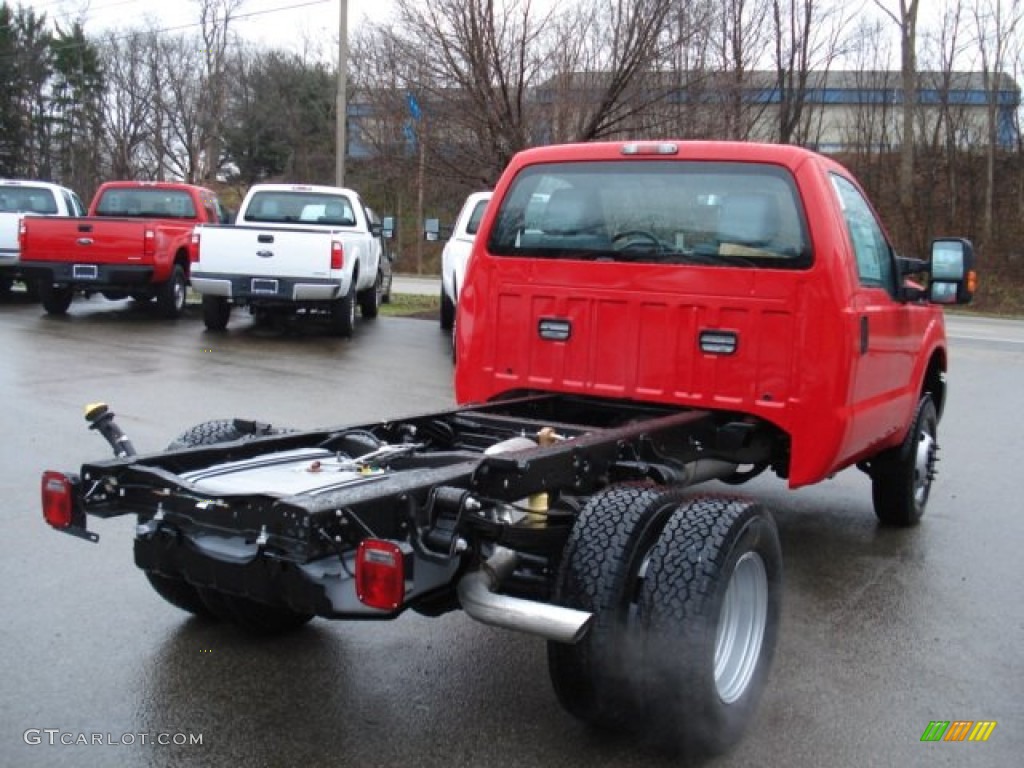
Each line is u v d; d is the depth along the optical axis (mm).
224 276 13547
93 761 3398
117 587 4938
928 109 40344
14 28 47062
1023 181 37000
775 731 3756
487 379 5672
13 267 16859
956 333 19500
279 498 3229
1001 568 5750
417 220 43094
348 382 10805
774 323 4914
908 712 3939
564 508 3973
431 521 3438
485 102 14805
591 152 5414
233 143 46781
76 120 46719
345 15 20203
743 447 5090
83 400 9258
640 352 5223
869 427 5387
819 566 5727
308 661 4242
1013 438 9531
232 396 9766
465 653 4359
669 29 15125
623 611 3365
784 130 21953
